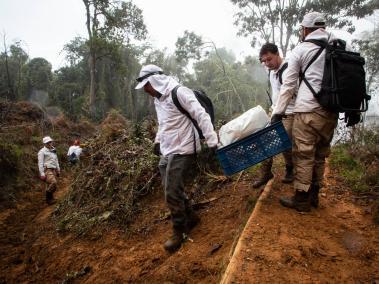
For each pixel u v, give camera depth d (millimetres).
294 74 3395
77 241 5453
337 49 3230
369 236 3336
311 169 3531
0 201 9141
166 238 4402
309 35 3459
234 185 4961
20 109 18531
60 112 25156
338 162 5484
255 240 3152
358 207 3953
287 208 3773
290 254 2963
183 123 3795
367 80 23125
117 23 27750
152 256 4152
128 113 29969
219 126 6562
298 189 3602
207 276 3275
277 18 23734
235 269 2801
